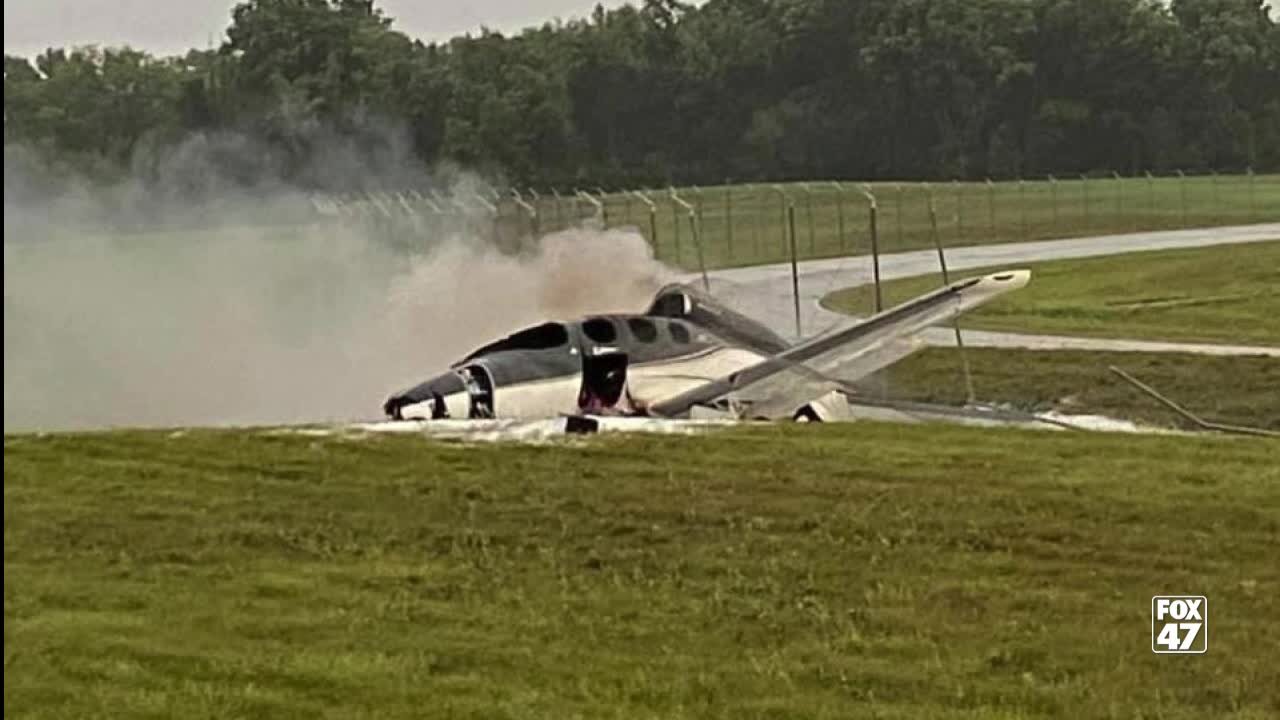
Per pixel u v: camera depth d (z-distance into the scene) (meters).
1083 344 74.25
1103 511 28.75
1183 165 181.25
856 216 128.00
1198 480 31.19
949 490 30.27
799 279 101.00
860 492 30.09
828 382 44.47
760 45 173.62
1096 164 180.50
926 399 67.62
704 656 21.70
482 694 20.02
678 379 43.28
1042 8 182.25
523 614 23.30
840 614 23.52
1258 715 20.03
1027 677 21.19
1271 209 139.62
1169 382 65.75
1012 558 26.22
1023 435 36.22
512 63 131.25
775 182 166.12
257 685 20.06
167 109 84.38
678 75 163.38
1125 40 180.88
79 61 74.75
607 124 152.88
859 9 177.75
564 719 19.28
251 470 31.47
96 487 29.95
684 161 161.50
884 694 20.56
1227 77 182.75
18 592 23.61
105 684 19.94
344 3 103.31
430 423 37.09
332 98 100.06
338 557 26.06
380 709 19.39
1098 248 118.00
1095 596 24.33
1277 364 66.19
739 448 33.91
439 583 24.69
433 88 109.00
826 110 175.00
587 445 34.00
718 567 25.67
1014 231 128.12
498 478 31.02
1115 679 21.11
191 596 23.70
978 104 178.88
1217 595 24.41
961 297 46.12
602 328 43.22
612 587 24.69
